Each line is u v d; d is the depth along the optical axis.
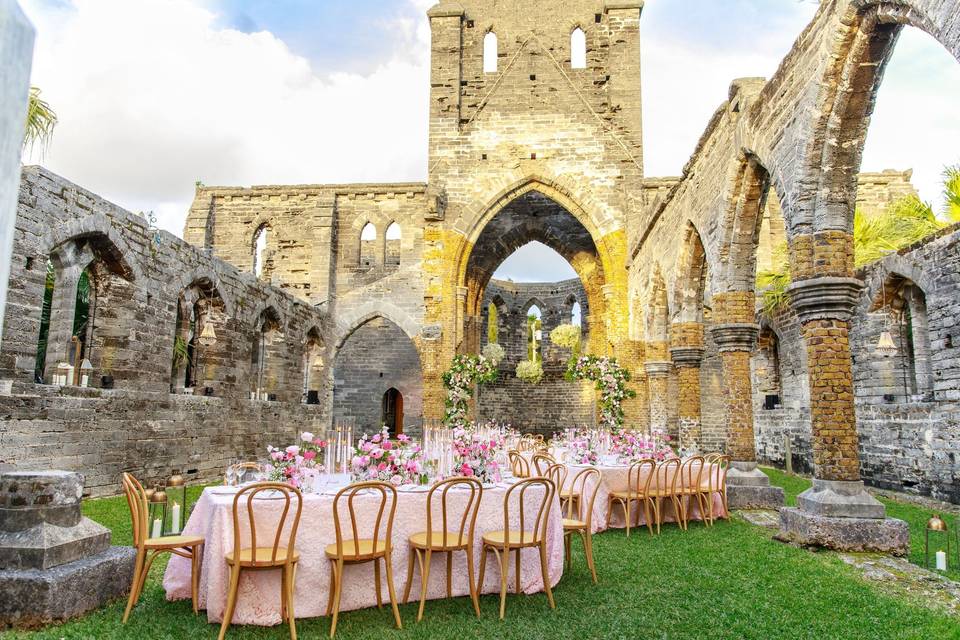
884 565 6.92
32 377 9.77
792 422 17.50
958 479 11.30
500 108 22.48
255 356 18.41
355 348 29.64
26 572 4.95
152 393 12.49
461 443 6.86
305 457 5.92
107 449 11.24
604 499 9.04
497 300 32.31
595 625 5.12
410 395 29.14
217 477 14.92
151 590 5.88
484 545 5.78
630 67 22.41
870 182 21.42
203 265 14.37
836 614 5.38
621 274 21.30
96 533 5.52
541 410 32.12
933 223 13.83
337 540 5.06
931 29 5.90
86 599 5.16
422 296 23.06
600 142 22.02
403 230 23.55
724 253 11.35
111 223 11.28
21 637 4.62
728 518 9.90
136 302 12.01
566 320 32.47
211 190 24.31
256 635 4.89
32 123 8.43
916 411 12.42
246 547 5.22
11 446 9.27
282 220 24.00
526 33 22.95
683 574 6.62
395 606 5.16
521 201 25.22
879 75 7.48
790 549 7.70
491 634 4.94
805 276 8.10
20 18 1.14
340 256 23.72
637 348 20.34
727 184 10.94
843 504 7.69
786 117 8.59
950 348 11.43
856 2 6.90
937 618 5.28
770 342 19.69
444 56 22.78
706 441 23.88
